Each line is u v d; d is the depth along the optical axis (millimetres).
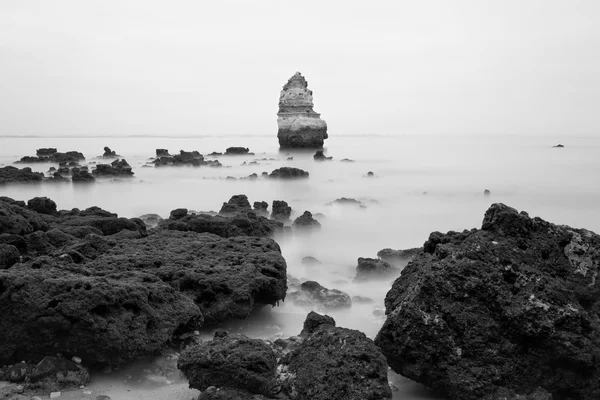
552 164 56375
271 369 8484
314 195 35031
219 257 13977
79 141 144250
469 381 8500
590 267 9688
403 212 28891
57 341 9211
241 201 27016
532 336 8695
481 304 9016
